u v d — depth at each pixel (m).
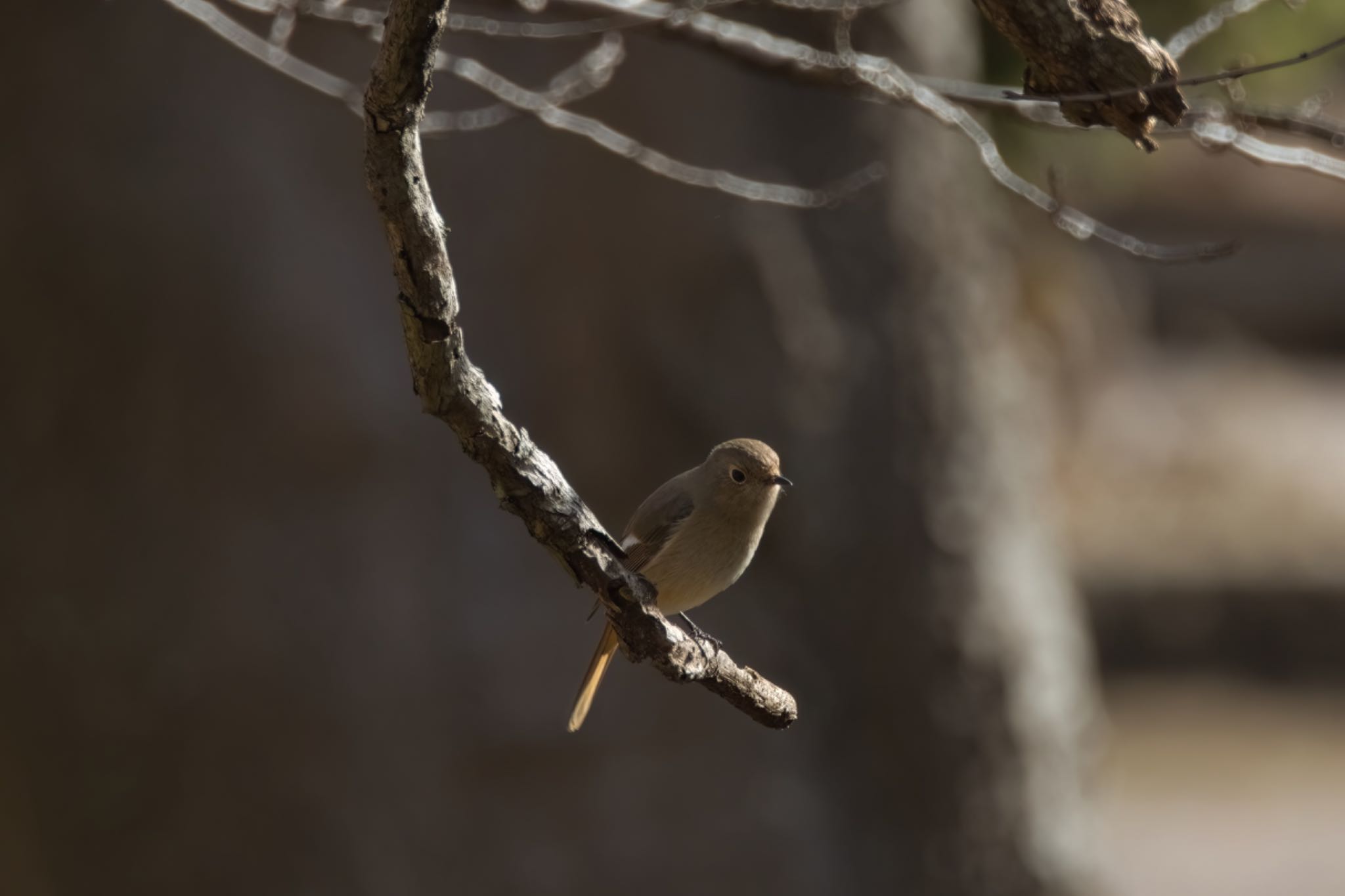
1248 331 51.66
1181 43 7.87
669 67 13.00
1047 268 35.91
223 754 12.19
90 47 11.95
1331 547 32.22
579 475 12.91
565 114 8.80
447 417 4.49
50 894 12.54
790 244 13.67
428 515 12.38
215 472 12.07
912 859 14.50
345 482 12.23
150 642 12.12
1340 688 27.88
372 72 3.90
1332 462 37.78
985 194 15.80
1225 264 54.78
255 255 12.06
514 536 12.61
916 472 14.46
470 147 12.57
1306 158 7.64
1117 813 22.97
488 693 12.41
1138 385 41.62
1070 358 36.34
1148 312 48.72
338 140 12.27
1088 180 21.12
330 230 12.22
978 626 14.78
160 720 12.16
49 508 12.11
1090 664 26.42
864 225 14.21
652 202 12.93
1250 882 20.17
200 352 12.05
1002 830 14.91
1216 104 7.82
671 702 12.91
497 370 12.70
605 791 12.67
